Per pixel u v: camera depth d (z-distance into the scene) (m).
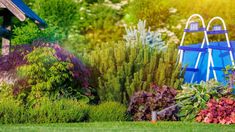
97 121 11.90
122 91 13.80
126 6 20.89
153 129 9.95
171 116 12.26
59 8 20.23
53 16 20.06
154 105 12.48
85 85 13.35
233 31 19.70
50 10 20.11
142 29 16.52
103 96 13.79
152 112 11.67
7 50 13.50
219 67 15.18
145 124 10.97
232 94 12.48
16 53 12.95
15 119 11.30
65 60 13.02
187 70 15.70
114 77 13.80
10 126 10.45
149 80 13.80
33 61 12.76
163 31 20.20
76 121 11.62
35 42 13.38
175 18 20.19
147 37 16.48
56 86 12.87
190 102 12.33
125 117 12.26
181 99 12.52
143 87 13.67
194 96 12.34
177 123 11.27
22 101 12.60
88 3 20.86
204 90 12.37
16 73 12.74
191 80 15.59
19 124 10.95
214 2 19.89
